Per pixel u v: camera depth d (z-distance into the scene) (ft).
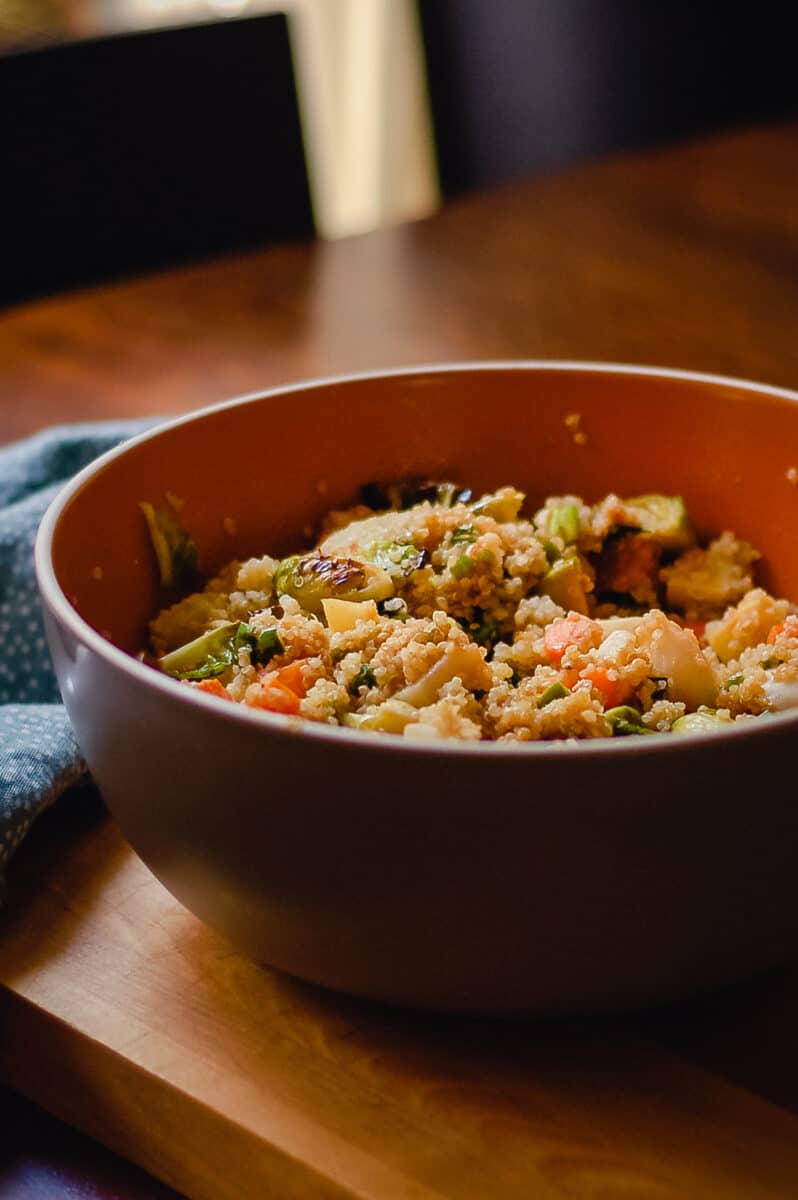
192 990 1.56
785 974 1.57
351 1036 1.51
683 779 1.31
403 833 1.33
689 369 2.64
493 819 1.31
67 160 3.13
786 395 1.82
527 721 1.55
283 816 1.36
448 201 3.44
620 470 1.93
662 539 1.87
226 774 1.37
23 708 1.82
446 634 1.61
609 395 1.90
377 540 1.79
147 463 1.75
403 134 5.64
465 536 1.79
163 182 3.26
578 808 1.31
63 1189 1.54
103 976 1.57
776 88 4.81
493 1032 1.51
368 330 2.81
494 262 3.07
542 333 2.78
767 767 1.32
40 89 3.07
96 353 2.76
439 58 4.08
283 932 1.45
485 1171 1.40
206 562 1.84
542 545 1.82
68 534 1.63
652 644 1.65
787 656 1.67
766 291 2.92
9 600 2.00
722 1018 1.52
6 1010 1.58
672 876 1.35
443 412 1.91
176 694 1.36
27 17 4.78
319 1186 1.40
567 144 4.38
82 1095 1.56
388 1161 1.41
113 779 1.48
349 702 1.58
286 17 3.34
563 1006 1.45
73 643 1.45
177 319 2.87
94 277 3.23
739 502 1.89
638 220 3.27
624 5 4.36
